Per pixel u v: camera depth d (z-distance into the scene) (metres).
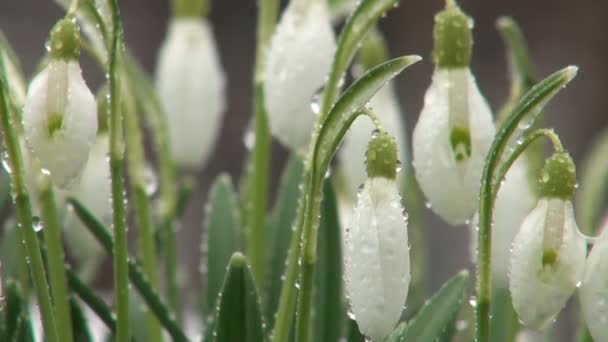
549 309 0.32
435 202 0.33
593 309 0.32
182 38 0.43
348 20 0.34
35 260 0.33
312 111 0.36
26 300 0.38
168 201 0.41
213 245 0.41
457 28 0.33
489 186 0.32
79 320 0.37
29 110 0.32
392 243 0.32
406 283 0.32
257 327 0.34
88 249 0.40
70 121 0.32
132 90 0.40
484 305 0.33
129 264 0.36
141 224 0.38
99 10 0.33
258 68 0.39
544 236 0.32
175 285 0.41
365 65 0.40
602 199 0.47
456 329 0.39
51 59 0.32
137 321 0.40
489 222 0.32
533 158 0.39
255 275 0.39
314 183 0.33
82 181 0.39
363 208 0.33
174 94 0.43
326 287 0.39
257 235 0.39
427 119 0.33
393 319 0.32
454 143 0.33
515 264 0.32
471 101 0.33
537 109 0.34
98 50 0.38
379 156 0.33
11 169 0.33
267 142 0.39
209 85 0.43
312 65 0.36
